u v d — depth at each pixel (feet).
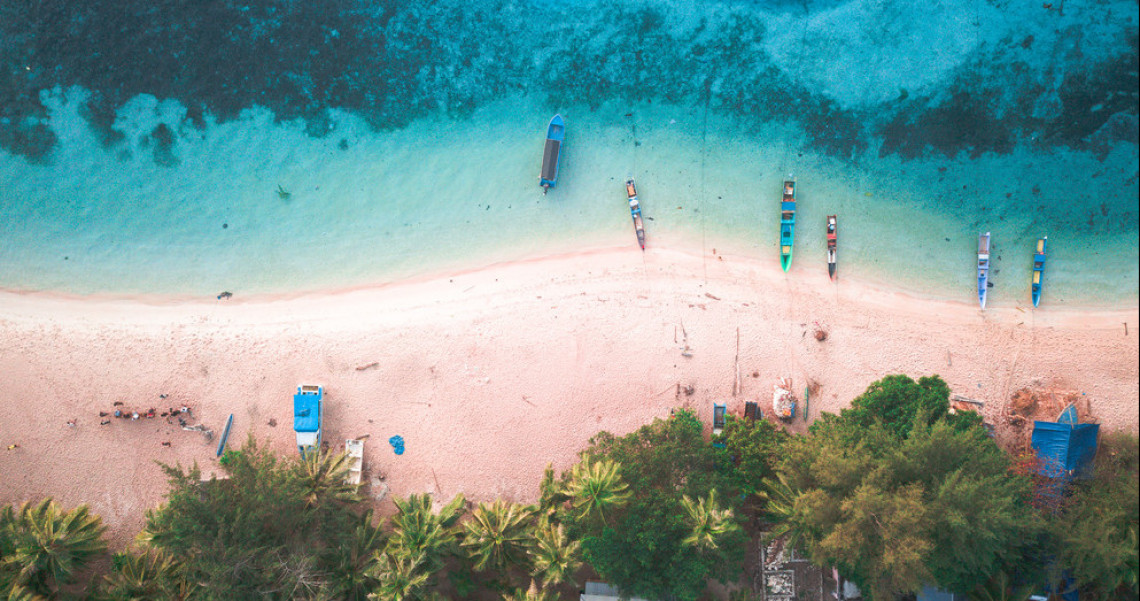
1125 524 111.04
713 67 138.41
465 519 134.51
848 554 106.42
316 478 120.57
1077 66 133.69
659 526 110.63
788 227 135.74
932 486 107.65
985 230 135.23
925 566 106.42
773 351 136.36
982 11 135.13
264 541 111.96
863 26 136.77
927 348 135.03
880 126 136.87
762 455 120.47
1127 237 132.87
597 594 128.47
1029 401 131.54
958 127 135.74
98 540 127.03
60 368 138.10
